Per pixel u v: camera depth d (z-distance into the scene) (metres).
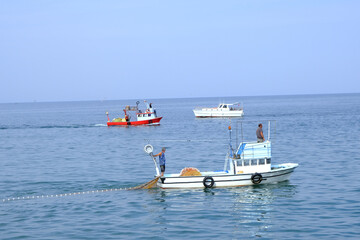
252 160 32.16
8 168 43.53
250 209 25.91
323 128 81.94
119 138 75.94
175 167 41.88
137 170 40.59
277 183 32.69
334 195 28.62
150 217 24.80
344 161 42.06
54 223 23.92
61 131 97.69
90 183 34.50
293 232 21.70
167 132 85.19
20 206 27.62
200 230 22.38
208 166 42.06
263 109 197.88
